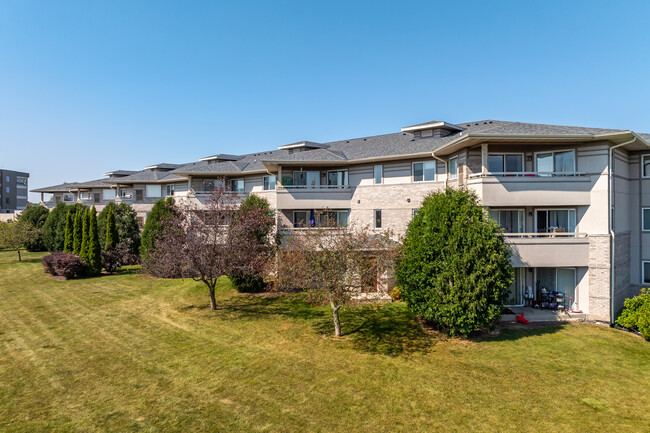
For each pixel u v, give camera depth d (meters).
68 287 27.64
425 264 16.28
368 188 27.75
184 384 12.36
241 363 13.94
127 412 10.70
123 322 19.08
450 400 11.23
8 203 95.25
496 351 14.92
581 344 15.68
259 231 23.25
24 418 10.39
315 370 13.30
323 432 9.73
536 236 21.12
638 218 21.67
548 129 21.44
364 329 17.61
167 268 20.67
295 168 29.89
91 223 32.34
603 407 10.84
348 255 16.05
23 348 15.62
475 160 21.25
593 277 19.34
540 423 10.08
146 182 43.81
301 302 22.53
